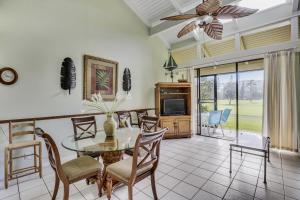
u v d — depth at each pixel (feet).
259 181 7.74
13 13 8.59
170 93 16.92
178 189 7.19
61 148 10.48
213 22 8.13
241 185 7.43
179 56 19.58
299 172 8.58
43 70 9.64
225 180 7.88
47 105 9.82
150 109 16.49
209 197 6.59
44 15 9.66
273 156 10.76
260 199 6.42
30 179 8.16
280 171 8.70
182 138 15.88
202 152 11.79
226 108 17.69
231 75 17.11
